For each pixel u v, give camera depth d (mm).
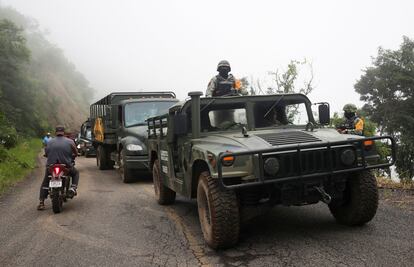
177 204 8656
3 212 8445
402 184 8633
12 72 56531
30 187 12039
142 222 7195
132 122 13023
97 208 8539
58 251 5742
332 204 6234
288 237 5828
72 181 8898
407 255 4824
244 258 5125
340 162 5348
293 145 5160
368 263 4664
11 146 26453
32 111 61750
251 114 6582
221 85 7527
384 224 6090
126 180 12141
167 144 7469
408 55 52594
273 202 5602
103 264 5172
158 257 5336
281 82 13227
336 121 11727
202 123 6477
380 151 9406
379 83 52781
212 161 5258
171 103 13727
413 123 49125
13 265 5262
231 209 5301
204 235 5750
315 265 4727
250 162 5133
